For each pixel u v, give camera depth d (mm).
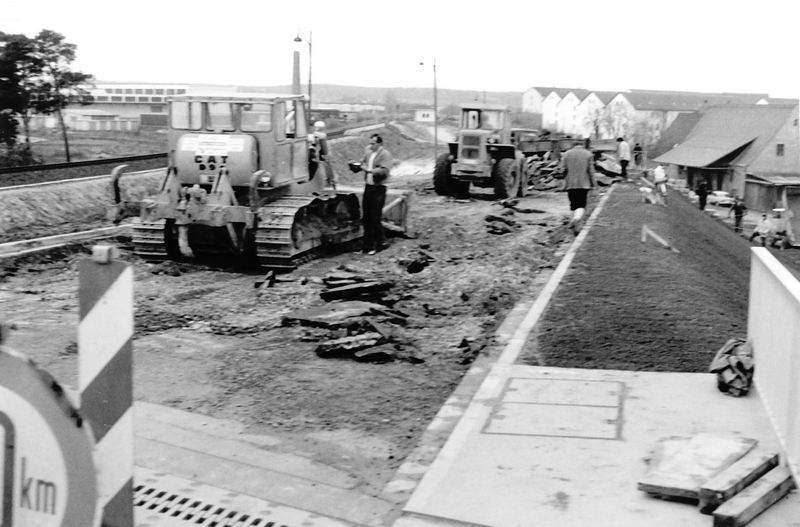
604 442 5945
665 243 14781
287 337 9773
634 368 7617
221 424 6910
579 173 16812
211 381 8055
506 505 5082
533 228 19125
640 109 121500
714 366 7000
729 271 15195
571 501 5094
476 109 25953
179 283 13336
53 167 25578
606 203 22781
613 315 9281
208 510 5371
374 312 10508
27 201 20047
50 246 15883
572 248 14305
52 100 39375
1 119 38375
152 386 7871
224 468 6020
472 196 27297
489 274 13242
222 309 11367
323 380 8062
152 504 5457
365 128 82750
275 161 14508
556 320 9164
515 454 5801
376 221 16078
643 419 6340
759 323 6785
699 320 9086
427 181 33594
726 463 5277
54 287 12953
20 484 2668
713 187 72312
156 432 6707
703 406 6582
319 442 6520
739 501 4727
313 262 15195
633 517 4863
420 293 12312
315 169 16344
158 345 9336
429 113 120750
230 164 14320
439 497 5262
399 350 9031
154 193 25047
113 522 3055
